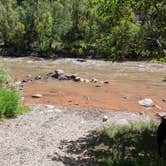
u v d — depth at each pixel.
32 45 51.28
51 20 50.84
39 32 50.78
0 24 52.09
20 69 37.22
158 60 13.73
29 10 51.88
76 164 12.69
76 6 51.47
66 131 16.00
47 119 17.44
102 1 13.81
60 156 13.33
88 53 47.75
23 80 28.03
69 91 24.28
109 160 12.60
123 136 15.25
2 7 52.62
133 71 37.03
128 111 20.02
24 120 17.08
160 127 13.08
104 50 14.54
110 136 15.32
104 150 13.91
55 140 14.89
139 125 16.33
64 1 54.06
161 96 24.67
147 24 13.38
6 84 20.00
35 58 47.38
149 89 27.06
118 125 16.59
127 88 27.00
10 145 14.12
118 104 21.62
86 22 49.41
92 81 28.95
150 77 33.34
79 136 15.47
